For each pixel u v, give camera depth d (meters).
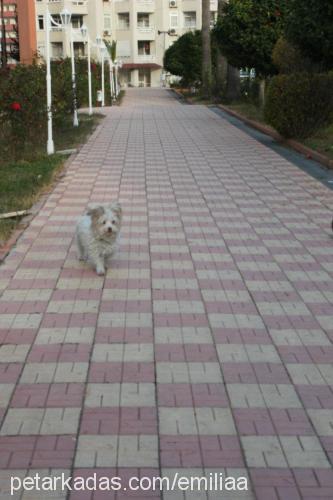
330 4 8.55
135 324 3.40
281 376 2.87
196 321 3.45
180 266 4.35
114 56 29.81
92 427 2.45
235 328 3.37
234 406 2.61
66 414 2.53
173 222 5.49
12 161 8.29
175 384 2.78
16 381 2.79
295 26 9.25
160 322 3.43
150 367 2.93
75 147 9.98
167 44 44.91
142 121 14.34
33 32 36.25
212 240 4.97
